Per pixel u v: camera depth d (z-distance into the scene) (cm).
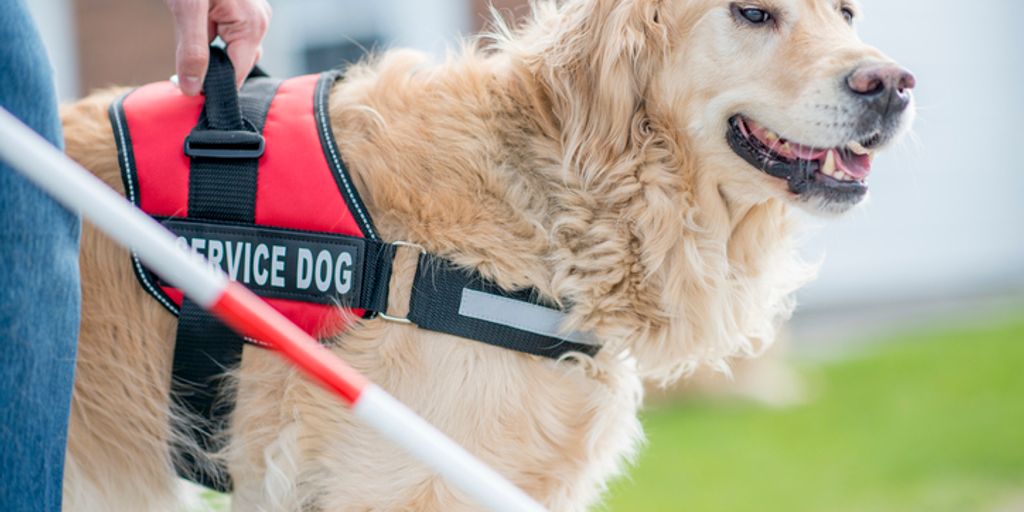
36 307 167
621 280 241
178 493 247
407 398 220
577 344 236
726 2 247
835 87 239
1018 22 1023
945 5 1002
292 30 821
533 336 228
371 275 222
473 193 232
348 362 222
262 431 228
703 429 625
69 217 175
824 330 910
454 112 241
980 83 1015
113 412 232
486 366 223
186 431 233
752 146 252
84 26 765
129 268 230
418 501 218
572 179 240
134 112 236
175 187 224
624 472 298
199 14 227
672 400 678
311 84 247
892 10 985
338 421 222
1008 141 1023
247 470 233
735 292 263
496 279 226
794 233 273
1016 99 1024
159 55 786
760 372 687
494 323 224
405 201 227
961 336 848
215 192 224
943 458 536
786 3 248
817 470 526
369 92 246
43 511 170
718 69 248
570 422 234
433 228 226
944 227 996
